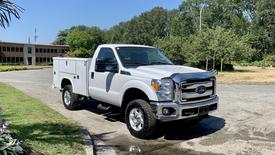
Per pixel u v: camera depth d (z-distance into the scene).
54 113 8.30
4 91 13.10
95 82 7.93
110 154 5.57
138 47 7.92
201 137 6.69
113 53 7.47
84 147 5.50
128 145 6.11
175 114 6.07
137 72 6.64
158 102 6.11
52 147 5.27
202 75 6.55
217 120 8.30
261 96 12.98
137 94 7.00
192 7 69.00
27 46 72.88
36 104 9.61
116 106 7.43
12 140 4.23
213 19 63.66
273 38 59.91
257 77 23.77
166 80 6.11
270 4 60.28
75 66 8.80
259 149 5.84
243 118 8.56
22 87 15.75
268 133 7.00
